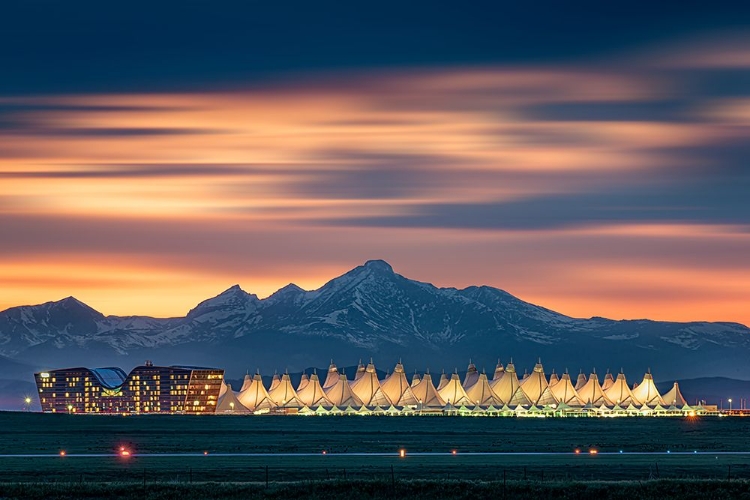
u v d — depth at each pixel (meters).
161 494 161.50
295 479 187.88
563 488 166.12
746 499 162.75
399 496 162.88
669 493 165.00
